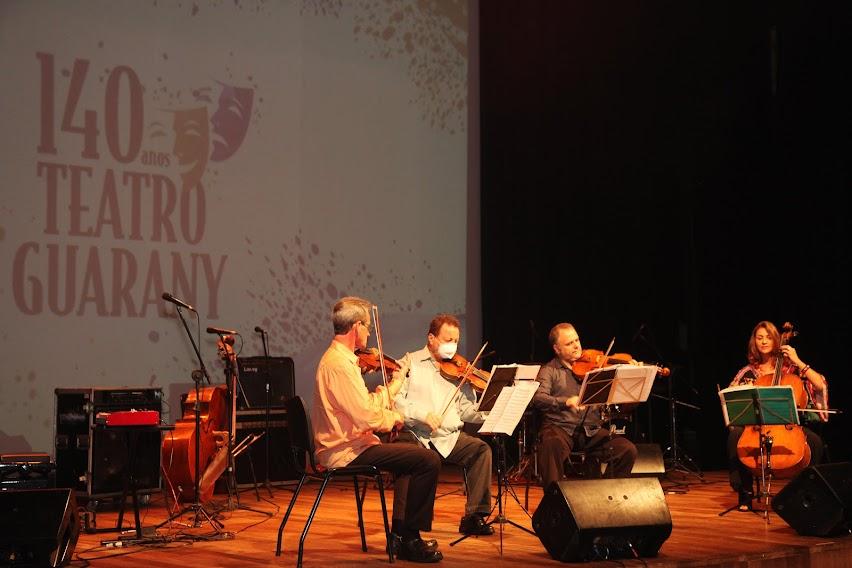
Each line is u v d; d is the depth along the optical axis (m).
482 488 4.60
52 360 6.32
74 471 5.70
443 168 8.08
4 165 6.18
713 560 4.07
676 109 8.44
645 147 8.49
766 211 8.21
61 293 6.36
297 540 4.50
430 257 7.98
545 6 8.41
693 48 8.39
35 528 3.71
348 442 4.05
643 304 8.45
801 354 8.01
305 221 7.37
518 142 8.30
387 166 7.78
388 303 7.76
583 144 8.47
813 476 4.59
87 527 4.89
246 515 5.45
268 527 4.95
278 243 7.24
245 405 6.80
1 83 6.18
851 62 7.72
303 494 6.48
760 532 4.71
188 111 6.88
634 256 8.45
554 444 5.00
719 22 8.33
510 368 4.21
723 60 8.34
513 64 8.30
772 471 5.24
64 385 6.35
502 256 8.24
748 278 8.28
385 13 7.80
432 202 8.01
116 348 6.55
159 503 6.14
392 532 4.09
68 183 6.40
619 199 8.48
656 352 7.80
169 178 6.80
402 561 3.96
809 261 7.99
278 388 6.97
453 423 4.71
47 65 6.34
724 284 8.36
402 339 7.81
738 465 5.42
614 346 8.41
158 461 5.85
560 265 8.41
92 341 6.46
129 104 6.65
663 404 8.16
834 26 7.80
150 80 6.74
